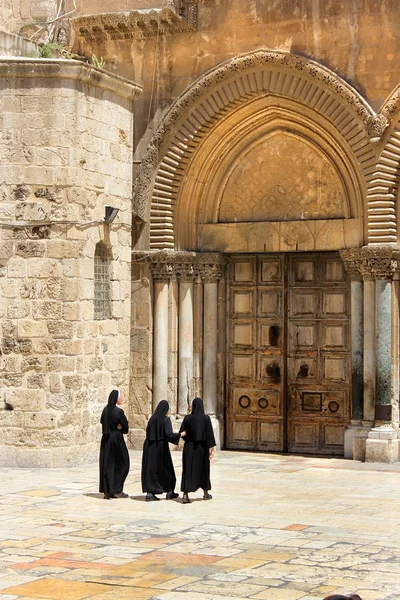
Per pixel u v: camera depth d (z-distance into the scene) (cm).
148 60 2423
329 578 1227
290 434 2430
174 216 2427
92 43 2472
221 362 2483
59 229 2103
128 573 1248
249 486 1930
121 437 1802
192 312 2445
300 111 2316
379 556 1341
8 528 1513
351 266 2277
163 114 2402
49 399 2095
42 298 2102
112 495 1781
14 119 2119
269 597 1142
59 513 1636
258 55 2300
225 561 1309
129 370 2366
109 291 2255
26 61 2103
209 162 2428
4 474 2014
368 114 2202
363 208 2278
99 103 2206
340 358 2386
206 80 2350
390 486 1931
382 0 2208
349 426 2302
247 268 2480
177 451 2405
